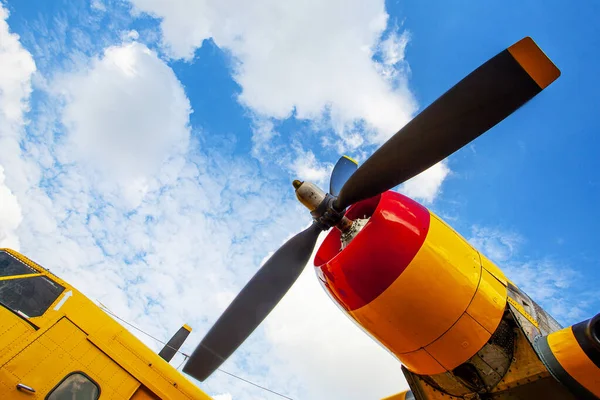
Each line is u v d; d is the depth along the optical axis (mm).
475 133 3016
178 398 3703
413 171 3332
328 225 3988
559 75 2662
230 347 4129
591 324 2996
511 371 3309
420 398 3812
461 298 3246
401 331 3340
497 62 2764
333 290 3564
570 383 3053
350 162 4906
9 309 3301
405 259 3215
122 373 3562
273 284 4227
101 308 3850
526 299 3744
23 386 2979
